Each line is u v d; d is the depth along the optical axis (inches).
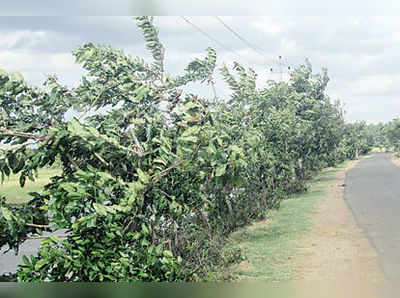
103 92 258.8
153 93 280.8
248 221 518.0
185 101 275.9
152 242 242.7
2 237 196.5
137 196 212.4
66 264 183.3
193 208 268.7
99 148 213.0
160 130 247.4
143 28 301.4
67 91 245.4
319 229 472.1
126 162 235.3
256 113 490.3
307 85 1106.7
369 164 1876.2
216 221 423.8
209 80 390.6
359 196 740.7
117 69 263.9
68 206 185.0
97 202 190.4
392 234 420.8
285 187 772.0
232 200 479.8
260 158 512.1
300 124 837.2
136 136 252.2
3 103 210.1
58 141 201.6
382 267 313.4
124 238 214.4
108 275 191.5
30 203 211.5
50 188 212.2
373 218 515.5
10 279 196.5
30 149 205.0
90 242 194.4
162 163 233.6
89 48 257.1
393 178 1073.5
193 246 297.0
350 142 2477.9
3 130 199.3
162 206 232.8
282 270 318.0
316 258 351.3
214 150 229.6
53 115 224.2
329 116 1119.0
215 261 326.3
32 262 185.5
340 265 326.3
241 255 358.9
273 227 494.9
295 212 599.2
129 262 201.0
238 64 498.0
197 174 242.8
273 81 771.4
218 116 408.8
